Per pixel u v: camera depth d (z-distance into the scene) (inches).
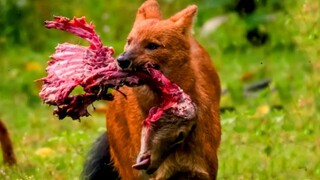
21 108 631.8
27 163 505.7
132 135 385.1
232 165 494.9
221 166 494.9
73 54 354.9
